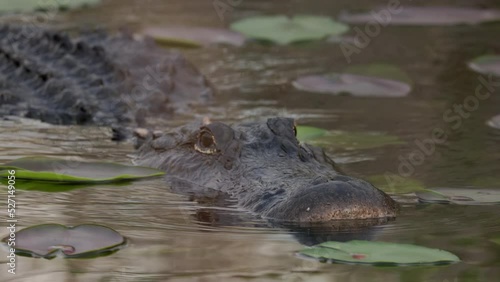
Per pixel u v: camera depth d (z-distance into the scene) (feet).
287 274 35.42
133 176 47.70
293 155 46.09
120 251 37.83
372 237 38.73
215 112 61.46
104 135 56.80
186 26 83.56
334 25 82.43
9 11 87.86
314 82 68.33
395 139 55.47
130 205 43.68
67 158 51.47
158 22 85.56
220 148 46.78
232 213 41.93
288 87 68.13
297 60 75.56
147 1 94.53
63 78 64.95
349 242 37.52
